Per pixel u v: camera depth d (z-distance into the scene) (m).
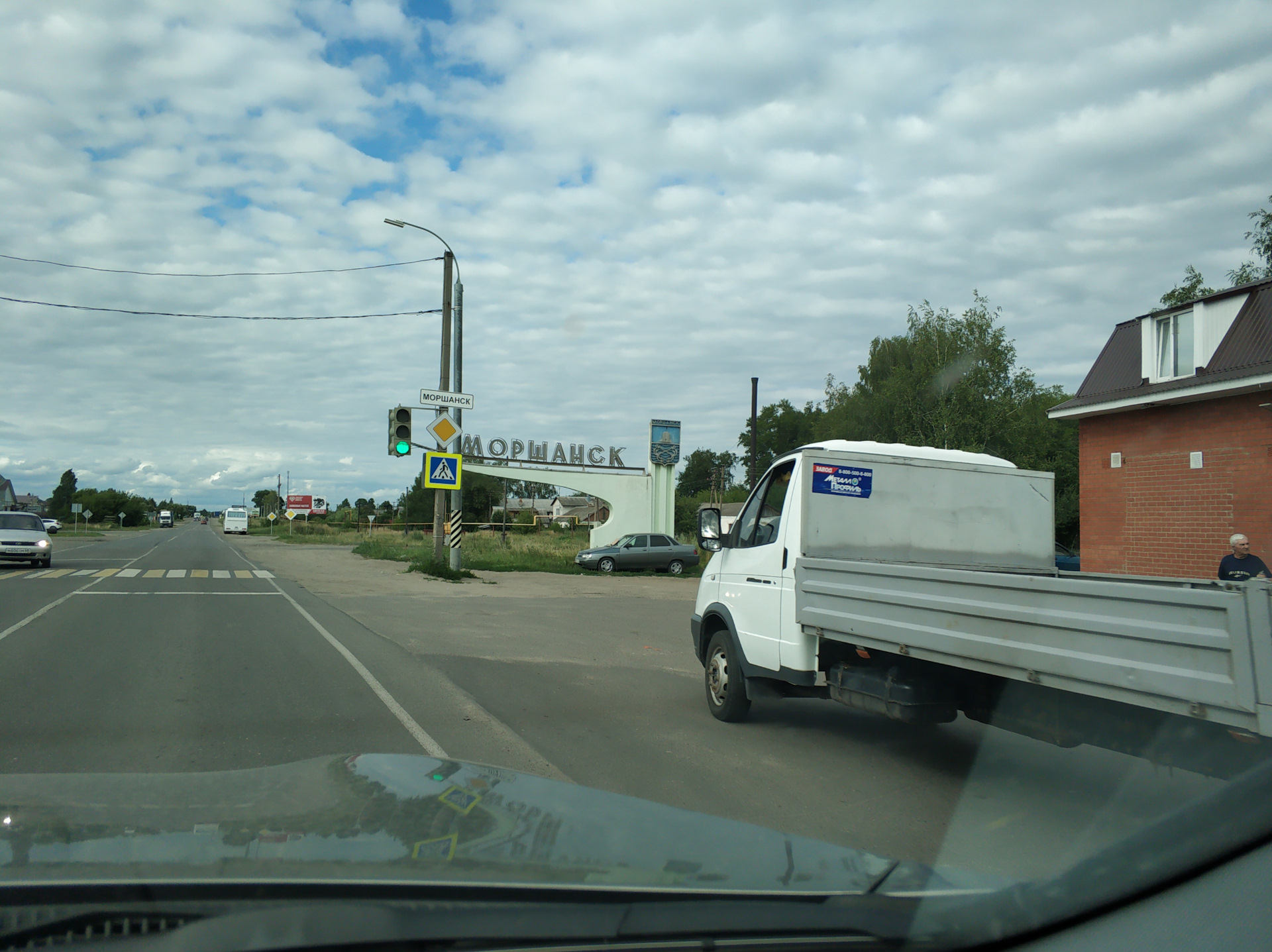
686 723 6.79
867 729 6.69
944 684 5.05
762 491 7.00
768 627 6.40
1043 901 2.05
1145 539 15.58
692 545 30.36
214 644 10.00
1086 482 16.88
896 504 6.41
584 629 12.80
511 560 29.58
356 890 1.43
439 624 12.70
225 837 1.74
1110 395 16.03
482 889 1.48
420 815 1.98
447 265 23.62
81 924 1.29
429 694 7.47
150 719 6.28
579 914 1.46
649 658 10.18
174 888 1.39
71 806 2.02
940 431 28.89
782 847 1.98
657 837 1.96
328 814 1.97
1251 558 9.69
